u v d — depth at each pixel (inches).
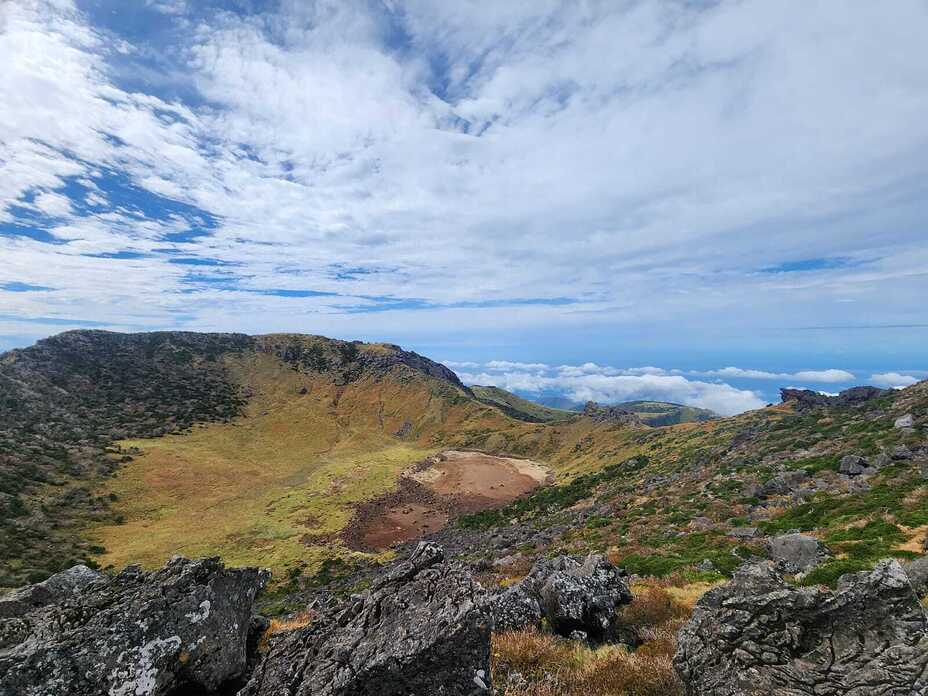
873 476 1702.8
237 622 438.0
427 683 302.8
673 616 674.2
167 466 6077.8
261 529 4234.7
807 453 2527.1
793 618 375.6
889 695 307.4
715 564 1096.8
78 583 528.1
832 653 349.4
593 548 1706.4
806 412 3956.7
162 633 378.0
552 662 504.1
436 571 391.2
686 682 398.3
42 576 3159.5
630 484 3449.8
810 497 1707.7
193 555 3656.5
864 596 362.3
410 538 4151.1
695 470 3208.7
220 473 6186.0
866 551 962.1
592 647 586.9
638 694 426.3
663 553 1330.0
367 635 341.4
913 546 936.3
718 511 1852.9
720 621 405.1
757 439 3422.7
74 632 355.3
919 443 1923.0
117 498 4940.9
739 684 354.0
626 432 6619.1
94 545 3831.2
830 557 978.1
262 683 333.1
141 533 4188.0
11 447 5428.2
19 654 329.7
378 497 5334.6
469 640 314.2
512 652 526.3
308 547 3779.5
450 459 7224.4
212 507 5044.3
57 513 4296.3
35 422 6776.6
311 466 7037.4
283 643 373.4
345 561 3398.1
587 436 7303.2
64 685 327.3
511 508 4239.7
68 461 5521.7
